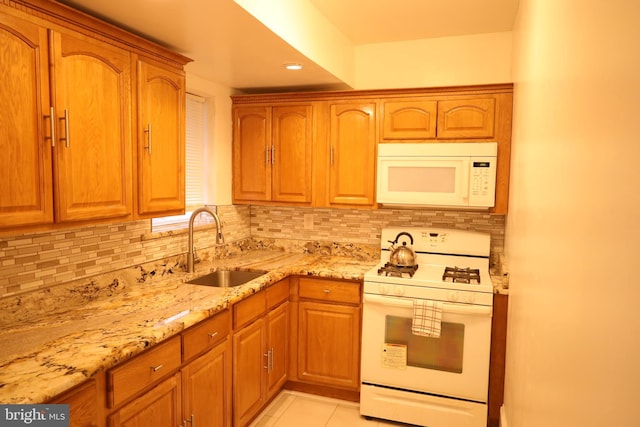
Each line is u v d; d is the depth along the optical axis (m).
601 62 0.82
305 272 2.82
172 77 2.13
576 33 1.02
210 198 3.12
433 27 2.83
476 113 2.70
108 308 1.92
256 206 3.57
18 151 1.41
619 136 0.71
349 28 2.85
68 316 1.80
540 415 1.28
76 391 1.32
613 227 0.72
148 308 1.93
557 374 1.08
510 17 2.63
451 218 3.10
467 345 2.46
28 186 1.45
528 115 1.83
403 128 2.85
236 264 2.97
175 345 1.77
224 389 2.19
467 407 2.49
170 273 2.62
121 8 1.74
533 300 1.49
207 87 2.96
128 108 1.87
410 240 3.02
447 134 2.77
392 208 3.13
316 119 3.03
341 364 2.81
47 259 1.87
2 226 1.38
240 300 2.28
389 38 3.06
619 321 0.67
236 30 1.98
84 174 1.66
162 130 2.08
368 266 2.96
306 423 2.64
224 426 2.21
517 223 2.08
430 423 2.57
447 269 2.78
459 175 2.71
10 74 1.38
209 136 3.09
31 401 1.14
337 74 2.88
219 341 2.12
